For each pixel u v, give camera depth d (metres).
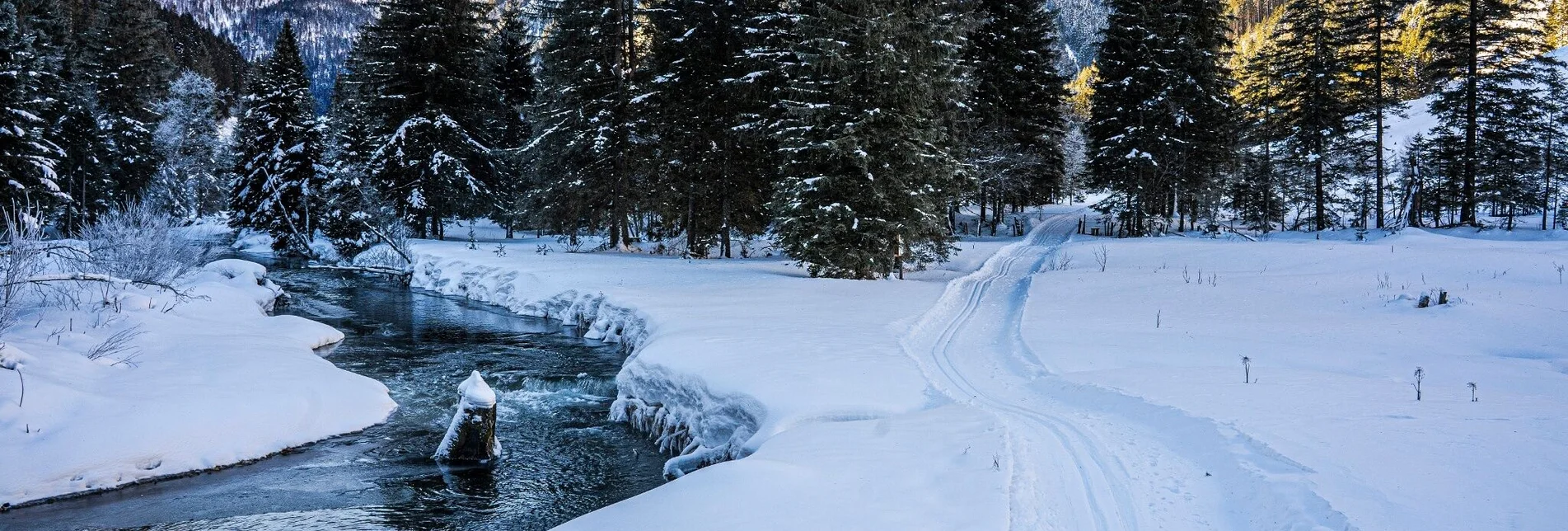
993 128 40.88
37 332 13.57
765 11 29.77
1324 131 40.00
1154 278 21.17
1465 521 4.93
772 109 27.78
